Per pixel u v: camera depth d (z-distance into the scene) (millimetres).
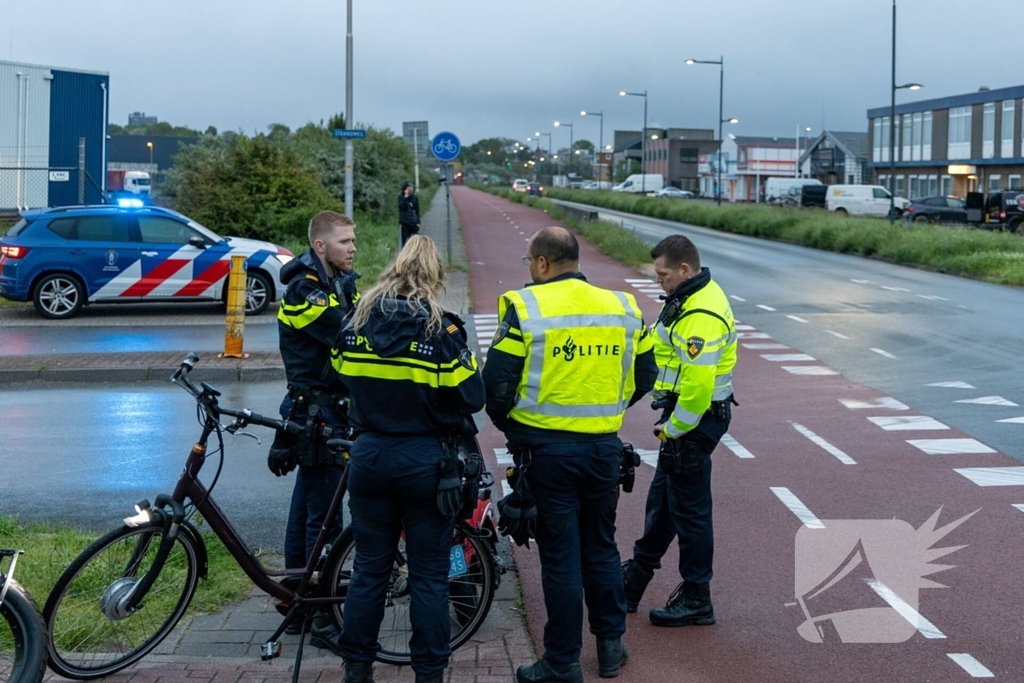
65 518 6926
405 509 4234
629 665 4762
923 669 4707
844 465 8320
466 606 4812
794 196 68000
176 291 16609
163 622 4672
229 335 12367
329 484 4898
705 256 31250
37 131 34188
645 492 7672
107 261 16344
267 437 9242
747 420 9961
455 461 4168
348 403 4871
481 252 29078
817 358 13578
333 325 4801
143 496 7465
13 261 16094
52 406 10336
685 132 133625
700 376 4770
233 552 4652
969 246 28734
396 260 4254
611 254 28203
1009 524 6820
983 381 11945
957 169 61750
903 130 70188
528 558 6180
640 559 5344
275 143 28109
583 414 4406
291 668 4586
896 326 16547
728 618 5316
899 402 10789
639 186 105000
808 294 21328
